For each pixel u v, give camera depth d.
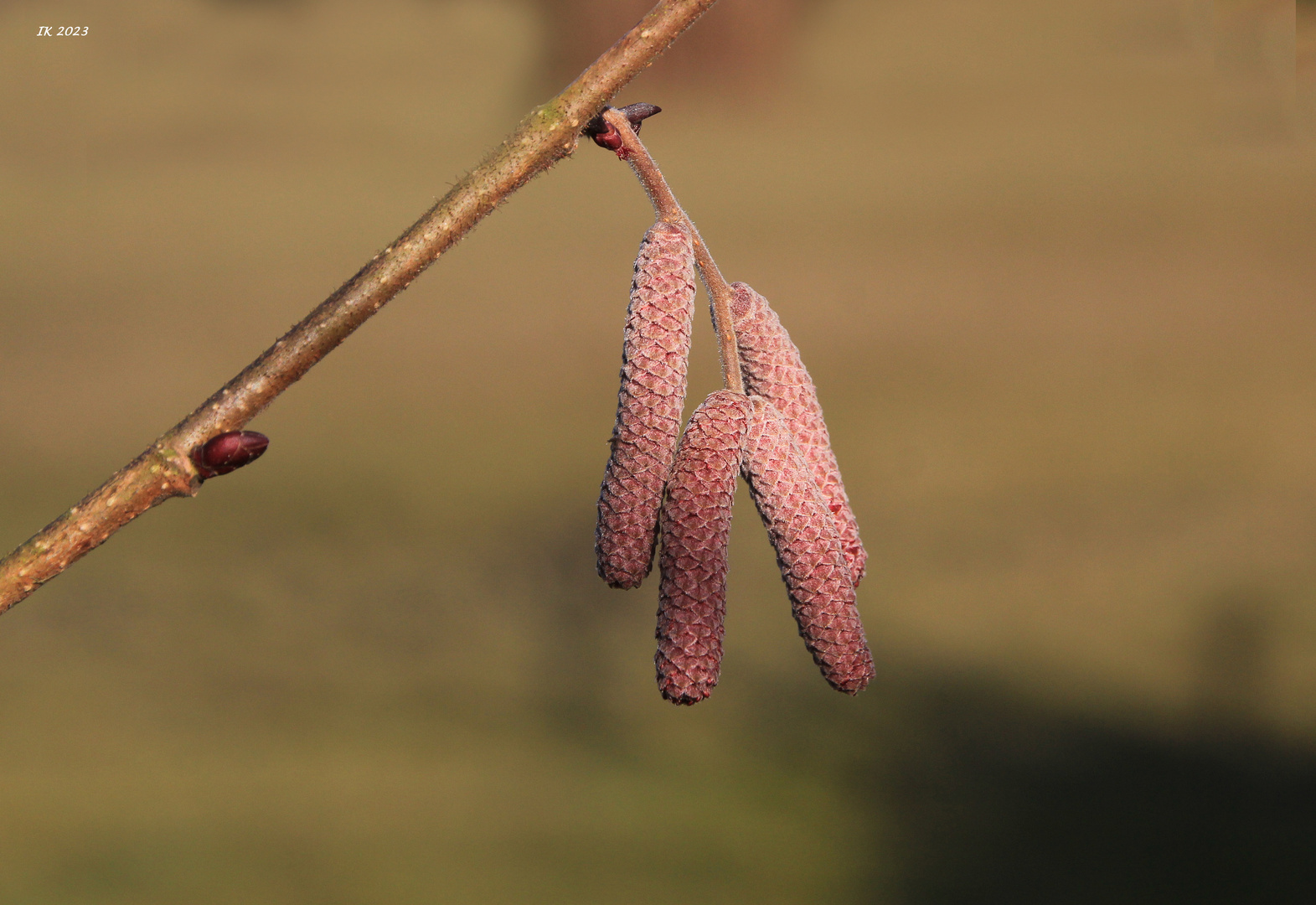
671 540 0.43
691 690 0.43
